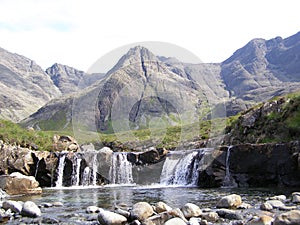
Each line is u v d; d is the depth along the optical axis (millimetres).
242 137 33031
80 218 12859
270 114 32344
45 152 35031
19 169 33562
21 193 24266
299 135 28141
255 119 33406
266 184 25422
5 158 33844
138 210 11570
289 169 24125
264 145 25609
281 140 29266
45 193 25203
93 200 19703
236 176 26234
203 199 18422
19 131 39781
